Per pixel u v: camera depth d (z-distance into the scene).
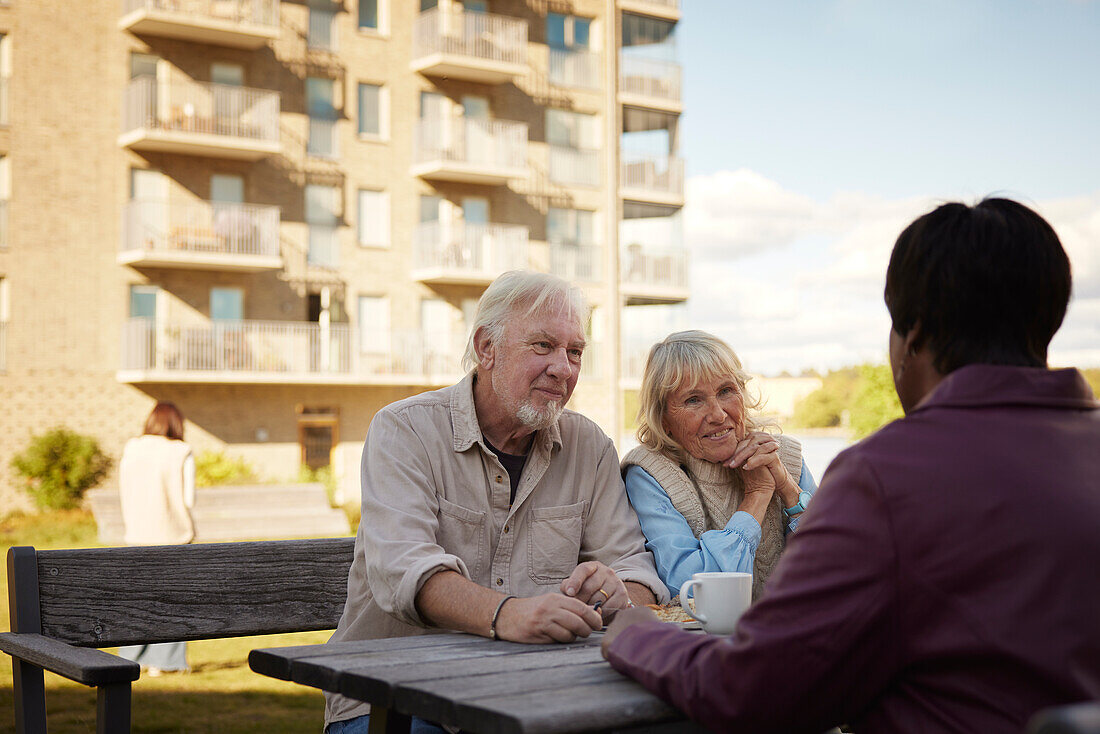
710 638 1.67
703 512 3.16
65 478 23.33
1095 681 1.38
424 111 29.55
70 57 24.75
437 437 2.77
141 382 25.17
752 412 3.30
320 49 27.94
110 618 2.74
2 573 13.02
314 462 27.58
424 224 28.88
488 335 2.82
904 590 1.47
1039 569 1.41
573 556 2.91
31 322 24.12
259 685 6.86
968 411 1.55
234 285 26.38
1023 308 1.63
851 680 1.49
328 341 27.28
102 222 24.91
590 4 32.56
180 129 25.12
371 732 1.92
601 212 32.06
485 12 30.77
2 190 24.19
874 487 1.50
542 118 31.20
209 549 2.90
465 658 1.92
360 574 2.70
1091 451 1.50
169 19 24.81
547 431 2.88
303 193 27.41
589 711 1.53
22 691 2.54
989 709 1.42
